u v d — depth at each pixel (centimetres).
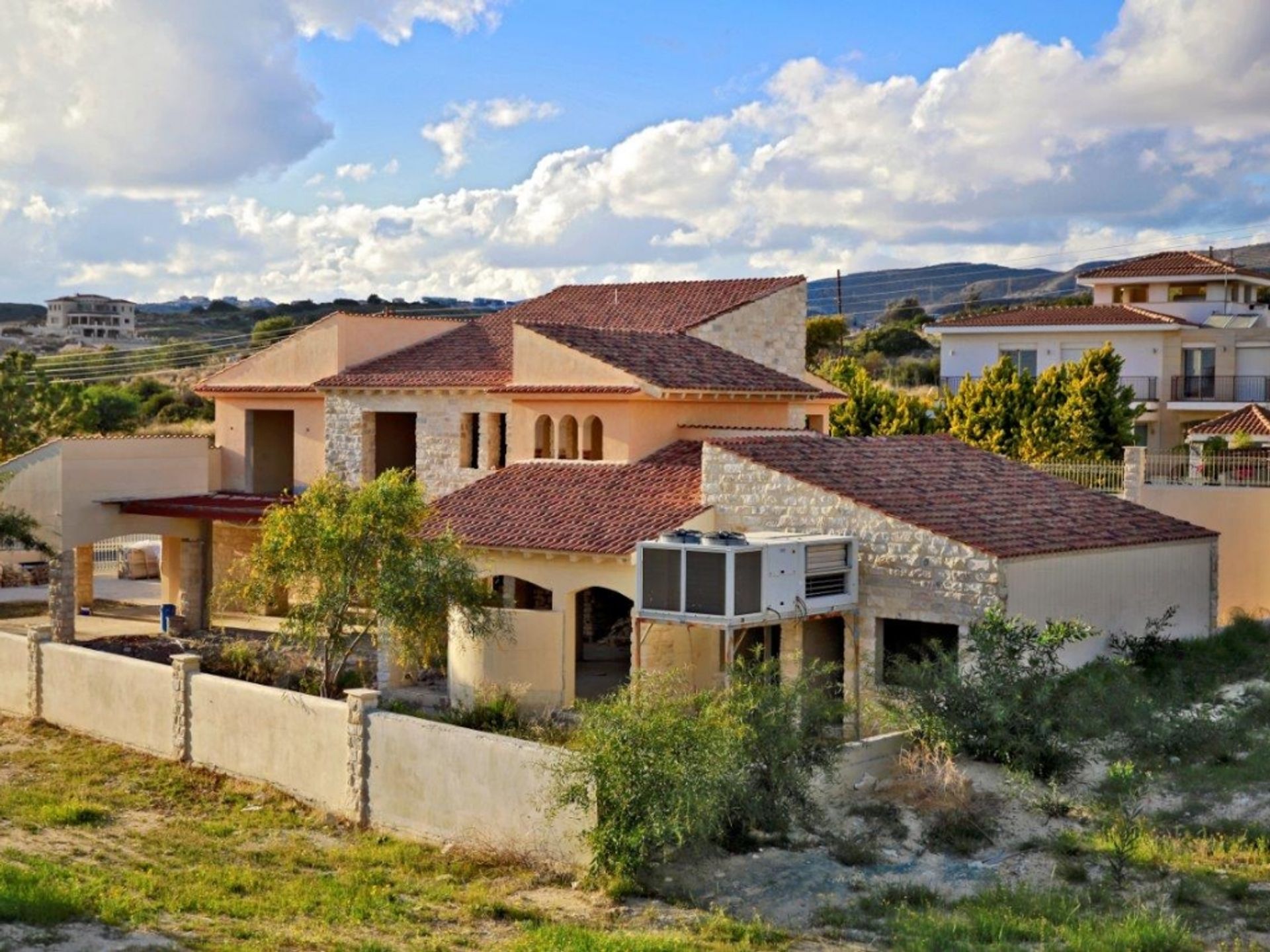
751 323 4206
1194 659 2870
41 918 1702
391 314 4366
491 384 3688
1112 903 1767
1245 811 2047
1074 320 6600
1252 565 3494
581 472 3356
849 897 1867
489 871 2056
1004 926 1673
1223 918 1700
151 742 2778
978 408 5188
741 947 1667
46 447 3866
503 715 2797
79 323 17775
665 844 1934
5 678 3177
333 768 2388
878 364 9950
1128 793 2070
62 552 3850
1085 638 2480
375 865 2102
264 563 2858
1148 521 3092
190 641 3812
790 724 2155
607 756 1945
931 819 2106
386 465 4106
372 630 3112
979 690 2317
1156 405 6372
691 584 2578
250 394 4259
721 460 2939
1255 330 6259
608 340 3616
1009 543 2608
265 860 2133
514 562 3003
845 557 2683
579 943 1644
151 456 4088
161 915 1802
